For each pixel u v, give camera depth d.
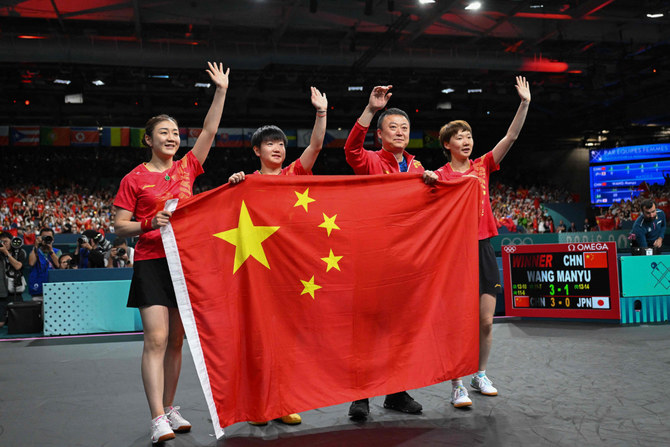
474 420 3.46
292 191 3.46
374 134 28.00
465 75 23.34
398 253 3.58
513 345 6.05
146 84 23.83
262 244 3.34
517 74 23.52
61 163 27.94
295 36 21.31
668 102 26.16
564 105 29.33
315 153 3.97
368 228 3.54
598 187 30.45
